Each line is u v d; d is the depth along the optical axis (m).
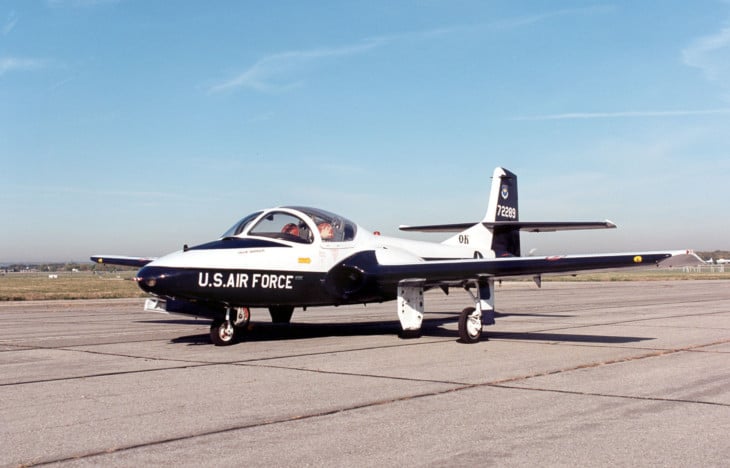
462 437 5.23
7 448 5.02
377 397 6.80
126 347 11.36
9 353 10.59
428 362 9.31
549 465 4.51
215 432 5.43
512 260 11.49
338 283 12.25
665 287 42.97
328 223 12.55
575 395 6.85
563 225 16.58
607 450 4.85
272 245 11.53
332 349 10.88
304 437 5.26
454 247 16.33
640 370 8.48
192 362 9.41
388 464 4.55
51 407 6.43
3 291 41.41
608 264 10.80
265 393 7.06
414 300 12.65
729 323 15.53
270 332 13.97
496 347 11.11
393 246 13.91
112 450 4.94
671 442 5.05
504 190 18.41
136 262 16.86
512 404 6.43
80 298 30.48
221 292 10.88
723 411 6.09
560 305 23.44
